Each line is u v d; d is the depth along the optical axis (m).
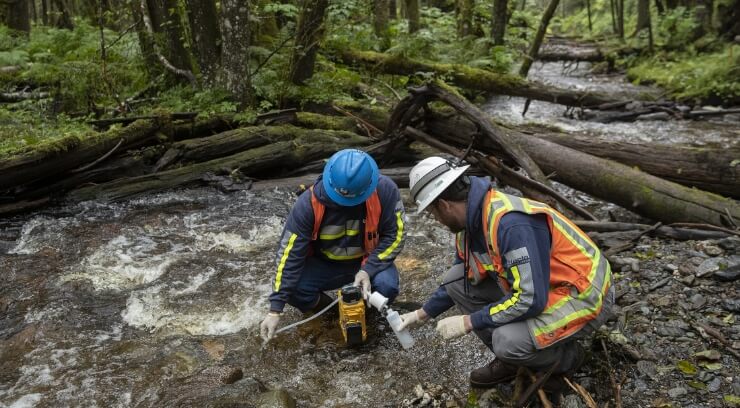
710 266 3.73
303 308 3.40
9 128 6.70
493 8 12.12
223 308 3.77
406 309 3.73
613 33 23.47
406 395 2.93
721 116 9.94
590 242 2.50
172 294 3.95
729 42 15.23
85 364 3.19
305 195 3.00
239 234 4.93
